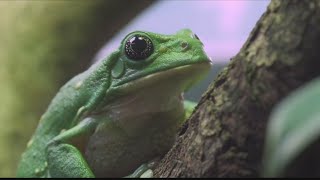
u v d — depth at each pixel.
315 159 0.10
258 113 0.11
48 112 0.19
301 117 0.07
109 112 0.18
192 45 0.17
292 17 0.11
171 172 0.13
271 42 0.11
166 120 0.17
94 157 0.18
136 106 0.17
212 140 0.12
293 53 0.11
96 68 0.18
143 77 0.17
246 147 0.11
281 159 0.07
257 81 0.11
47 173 0.19
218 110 0.12
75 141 0.18
